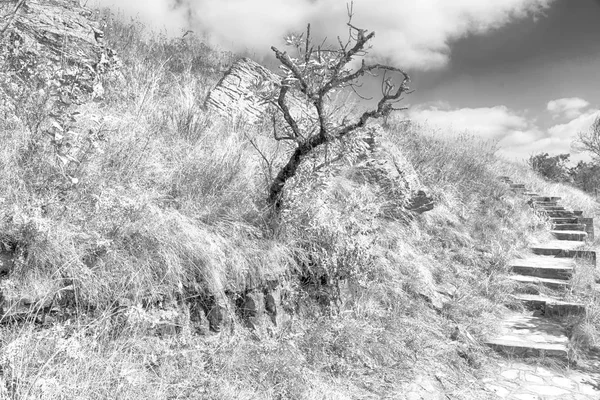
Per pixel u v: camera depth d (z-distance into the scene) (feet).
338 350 14.05
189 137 18.31
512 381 15.31
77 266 10.27
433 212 25.44
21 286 9.69
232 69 27.89
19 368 8.80
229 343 12.12
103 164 13.53
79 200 11.76
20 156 12.18
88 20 21.12
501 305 21.21
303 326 14.34
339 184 20.45
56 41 17.62
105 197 12.02
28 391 8.53
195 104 22.41
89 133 12.85
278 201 15.43
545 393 14.58
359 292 16.55
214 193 15.16
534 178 53.57
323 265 15.20
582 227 33.96
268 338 13.10
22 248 9.98
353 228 16.66
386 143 23.62
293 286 14.67
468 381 14.87
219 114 23.70
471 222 27.53
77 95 12.86
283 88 14.69
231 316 12.73
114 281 10.78
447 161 32.19
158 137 16.97
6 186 11.14
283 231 14.89
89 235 10.91
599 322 19.42
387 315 16.52
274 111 16.21
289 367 12.11
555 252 27.81
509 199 33.86
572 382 15.48
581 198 53.83
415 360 14.97
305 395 11.69
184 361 11.14
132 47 28.02
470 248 25.11
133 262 11.27
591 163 78.18
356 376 13.52
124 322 10.83
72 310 10.27
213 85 29.96
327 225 15.66
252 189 16.29
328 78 14.73
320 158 16.57
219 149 17.90
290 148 17.51
